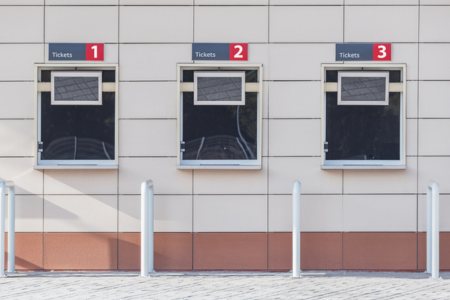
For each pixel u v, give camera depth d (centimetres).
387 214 1628
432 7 1628
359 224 1628
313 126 1628
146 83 1628
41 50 1628
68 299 1330
